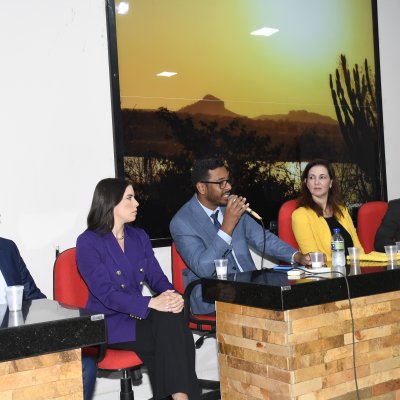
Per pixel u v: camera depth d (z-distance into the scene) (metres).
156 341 2.66
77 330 1.95
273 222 4.19
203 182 3.27
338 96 4.57
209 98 3.99
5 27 3.30
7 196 3.29
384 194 4.77
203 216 3.29
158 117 3.79
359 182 4.66
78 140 3.51
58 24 3.45
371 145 4.73
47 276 3.39
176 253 3.28
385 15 4.87
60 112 3.45
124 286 2.82
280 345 2.47
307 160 4.39
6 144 3.29
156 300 2.67
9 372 1.86
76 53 3.51
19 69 3.34
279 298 2.40
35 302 2.32
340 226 3.59
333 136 4.53
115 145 3.62
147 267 3.00
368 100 4.73
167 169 3.82
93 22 3.57
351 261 3.05
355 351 2.63
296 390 2.45
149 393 3.65
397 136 4.89
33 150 3.37
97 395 3.49
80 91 3.52
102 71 3.59
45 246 3.39
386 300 2.73
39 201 3.38
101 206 2.85
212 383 3.48
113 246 2.84
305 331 2.48
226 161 4.04
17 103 3.33
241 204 3.12
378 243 3.62
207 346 3.94
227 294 2.66
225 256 3.21
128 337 2.71
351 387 2.61
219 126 4.02
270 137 4.23
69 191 3.47
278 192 4.25
